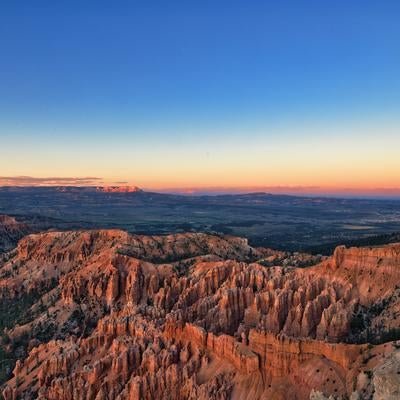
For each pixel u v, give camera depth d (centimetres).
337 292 12506
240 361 10150
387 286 11894
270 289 13450
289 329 11469
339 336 10812
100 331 13338
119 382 11038
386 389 6700
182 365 10925
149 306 14788
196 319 12488
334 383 8769
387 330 10375
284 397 9225
